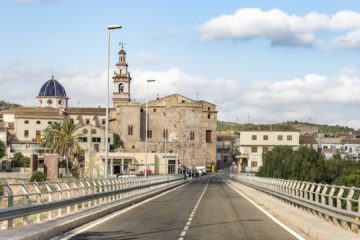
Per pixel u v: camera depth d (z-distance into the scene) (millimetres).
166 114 190375
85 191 30719
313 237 19922
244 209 35875
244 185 80500
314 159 97375
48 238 19125
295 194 35312
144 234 20984
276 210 31859
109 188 38688
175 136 190250
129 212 32656
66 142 127250
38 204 20328
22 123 176750
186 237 20125
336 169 94125
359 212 18344
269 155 107000
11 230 18703
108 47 43719
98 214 28438
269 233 21688
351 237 17734
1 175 117312
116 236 20156
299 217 25844
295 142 170000
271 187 49219
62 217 24578
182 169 152875
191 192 64562
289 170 98625
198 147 192375
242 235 20922
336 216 21750
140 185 50531
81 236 20031
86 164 134625
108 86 43844
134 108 186375
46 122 178500
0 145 142625
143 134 190375
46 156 119312
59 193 25078
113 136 175000
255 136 170875
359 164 94625
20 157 145875
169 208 36500
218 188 78625
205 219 28109
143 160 141875
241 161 170750
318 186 27266
